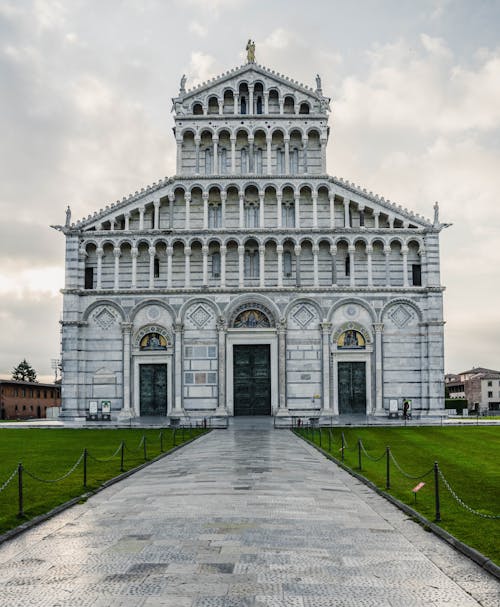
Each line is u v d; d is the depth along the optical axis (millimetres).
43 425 70750
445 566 17062
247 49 81750
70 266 76875
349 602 14406
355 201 78062
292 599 14531
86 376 76250
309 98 80312
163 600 14445
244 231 76938
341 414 76125
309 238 77125
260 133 80125
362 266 77875
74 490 28188
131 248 77500
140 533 20406
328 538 19812
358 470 34750
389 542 19453
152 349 76562
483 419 78375
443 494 27156
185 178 77938
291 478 31938
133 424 70250
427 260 77125
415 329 76750
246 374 76938
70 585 15477
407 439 53062
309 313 76812
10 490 28234
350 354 76375
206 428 67312
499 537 19672
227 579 15805
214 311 76750
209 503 25156
